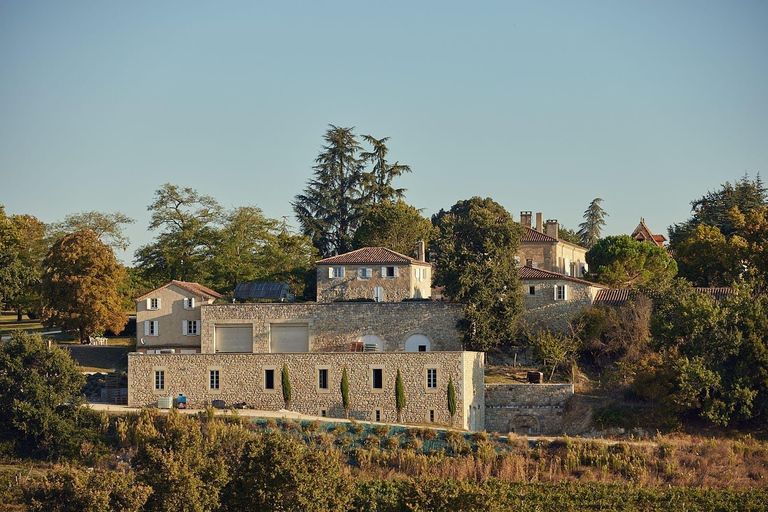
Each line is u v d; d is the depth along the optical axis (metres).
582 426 125.69
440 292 164.12
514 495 101.25
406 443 115.25
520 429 130.75
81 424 119.50
